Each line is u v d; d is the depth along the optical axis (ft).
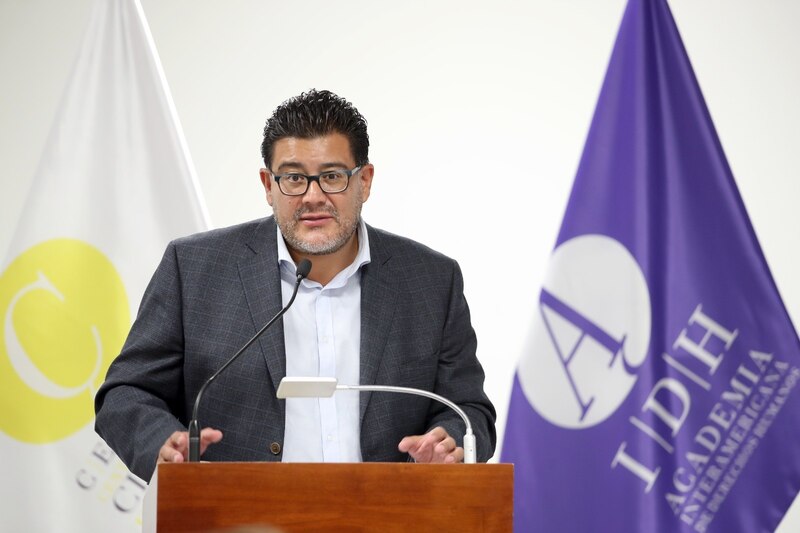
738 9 27.63
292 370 16.44
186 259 16.84
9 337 21.95
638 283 21.08
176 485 11.14
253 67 28.45
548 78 27.94
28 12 28.71
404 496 11.37
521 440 21.02
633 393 20.80
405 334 16.83
